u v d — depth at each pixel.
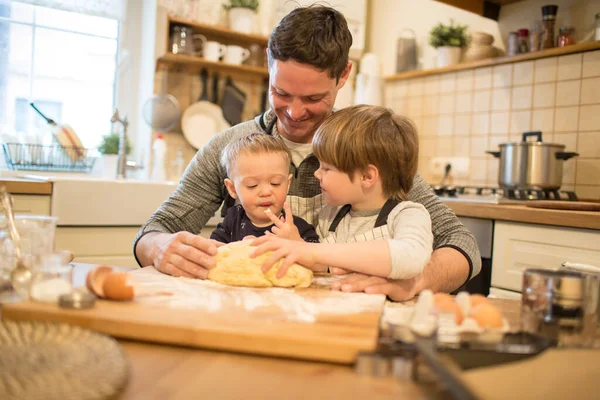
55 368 0.52
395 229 1.07
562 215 1.64
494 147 2.57
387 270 0.94
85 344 0.58
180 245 1.06
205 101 2.89
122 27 2.83
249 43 3.00
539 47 2.37
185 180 1.47
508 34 2.55
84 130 2.81
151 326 0.65
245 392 0.52
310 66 1.17
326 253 0.97
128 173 2.80
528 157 2.11
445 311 0.71
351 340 0.61
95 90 2.83
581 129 2.24
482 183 2.62
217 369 0.59
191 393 0.52
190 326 0.65
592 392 0.63
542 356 0.62
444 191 2.43
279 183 1.26
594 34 2.25
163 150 2.63
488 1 2.53
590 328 0.71
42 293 0.75
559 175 2.12
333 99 1.29
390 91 3.11
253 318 0.70
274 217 1.12
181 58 2.66
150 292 0.84
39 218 0.96
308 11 1.21
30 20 2.63
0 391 0.47
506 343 0.63
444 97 2.81
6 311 0.71
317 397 0.52
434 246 1.31
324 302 0.83
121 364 0.53
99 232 2.12
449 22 2.85
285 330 0.65
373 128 1.08
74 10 2.52
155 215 1.40
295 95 1.22
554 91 2.33
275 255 0.97
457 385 0.46
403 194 1.17
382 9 3.24
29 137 2.46
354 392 0.54
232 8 2.84
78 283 0.92
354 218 1.16
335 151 1.07
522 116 2.46
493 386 0.58
